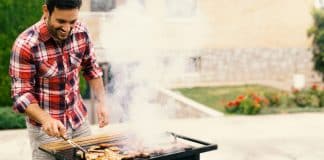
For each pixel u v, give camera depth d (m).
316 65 14.16
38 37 2.80
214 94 12.13
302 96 9.91
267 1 14.01
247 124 8.12
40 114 2.75
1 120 7.84
